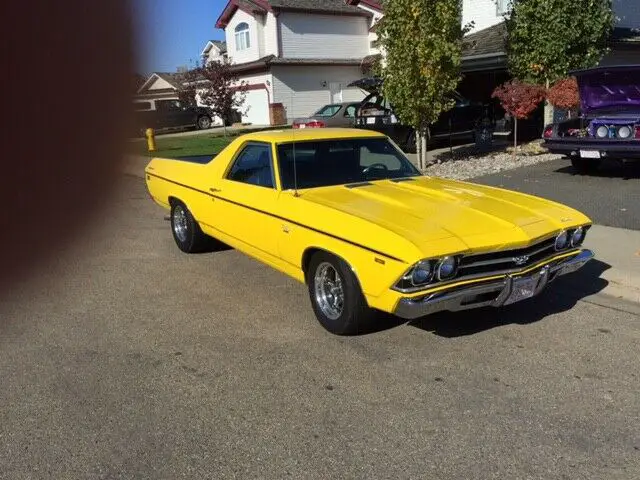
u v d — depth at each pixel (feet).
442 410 10.90
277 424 10.57
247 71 100.89
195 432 10.37
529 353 13.21
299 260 15.07
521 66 45.47
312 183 16.44
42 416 10.98
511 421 10.46
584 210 25.66
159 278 19.54
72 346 14.19
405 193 15.74
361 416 10.78
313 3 98.68
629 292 16.69
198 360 13.32
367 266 12.84
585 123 33.83
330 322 14.52
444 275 12.39
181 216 22.65
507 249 12.94
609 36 48.96
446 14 35.55
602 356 12.97
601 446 9.64
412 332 14.55
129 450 9.84
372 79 52.65
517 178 34.30
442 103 38.60
